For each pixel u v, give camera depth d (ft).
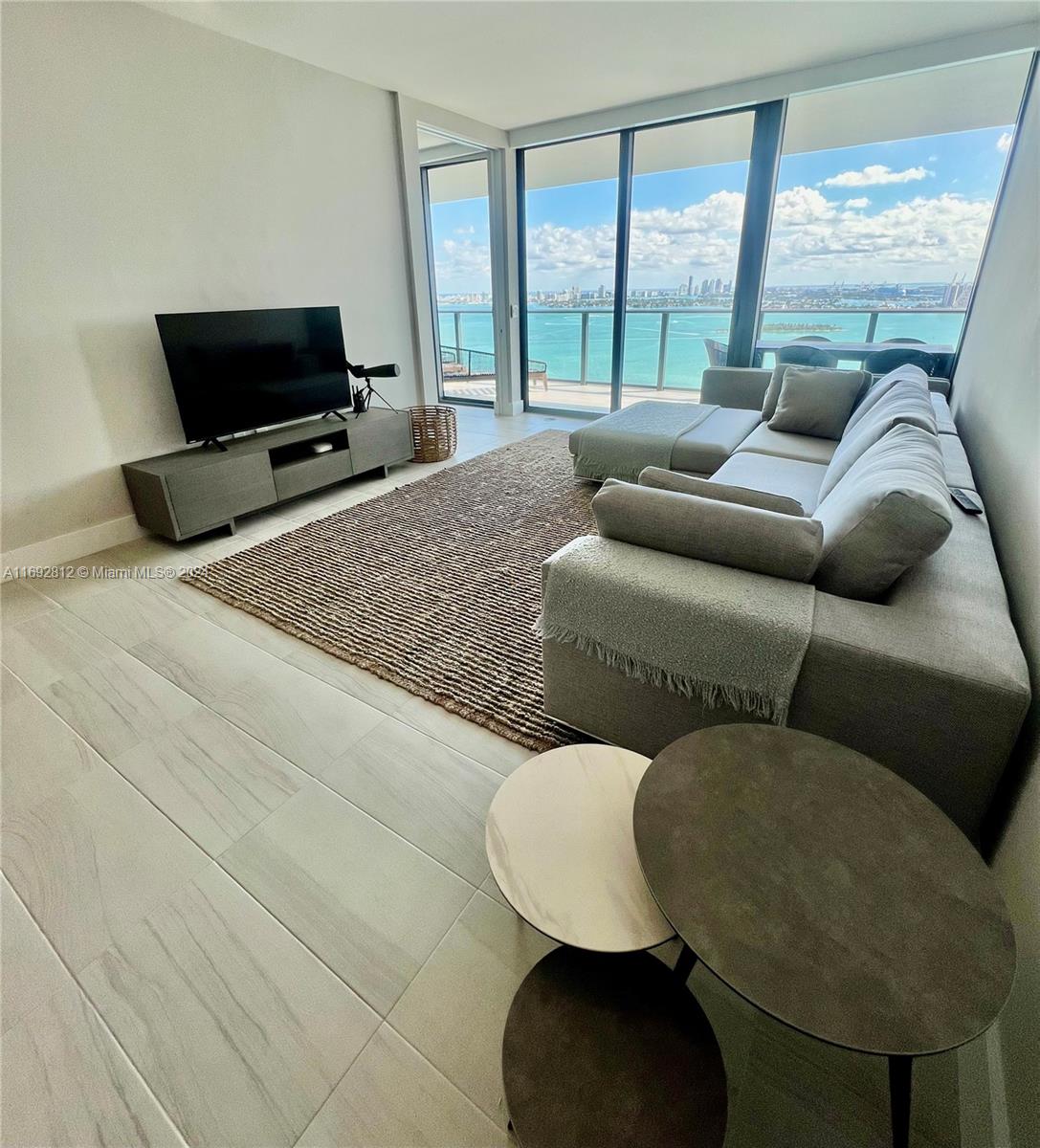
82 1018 3.68
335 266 12.94
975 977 2.30
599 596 4.70
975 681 3.52
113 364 9.64
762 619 4.09
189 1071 3.42
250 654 7.25
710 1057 2.81
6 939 4.13
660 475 5.63
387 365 12.78
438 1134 3.15
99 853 4.75
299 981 3.86
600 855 3.26
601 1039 2.88
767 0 9.11
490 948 4.04
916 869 2.72
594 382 20.89
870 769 3.27
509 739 5.86
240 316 10.56
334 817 5.05
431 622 7.82
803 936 2.45
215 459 10.21
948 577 4.46
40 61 8.04
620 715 5.19
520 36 10.17
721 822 2.96
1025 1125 2.62
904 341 14.08
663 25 9.85
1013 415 6.16
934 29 10.28
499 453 15.29
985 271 11.34
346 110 12.36
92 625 7.89
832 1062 3.43
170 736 5.97
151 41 9.12
